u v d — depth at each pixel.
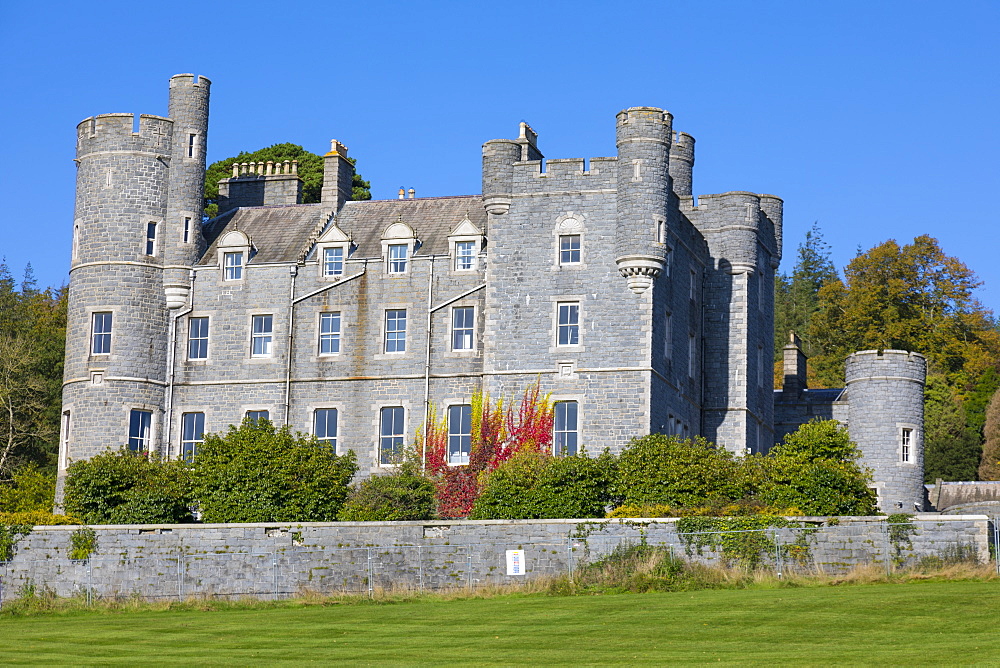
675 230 53.34
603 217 51.78
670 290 53.12
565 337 51.53
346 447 53.62
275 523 45.22
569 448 50.81
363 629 35.50
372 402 53.66
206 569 44.97
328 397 54.12
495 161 52.81
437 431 52.72
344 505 47.78
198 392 55.09
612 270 51.34
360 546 44.75
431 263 54.06
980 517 41.62
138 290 55.00
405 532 44.88
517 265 52.25
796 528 42.44
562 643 31.48
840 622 32.12
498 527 44.50
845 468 46.72
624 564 42.47
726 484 46.22
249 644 33.62
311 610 40.56
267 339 55.12
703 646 30.16
